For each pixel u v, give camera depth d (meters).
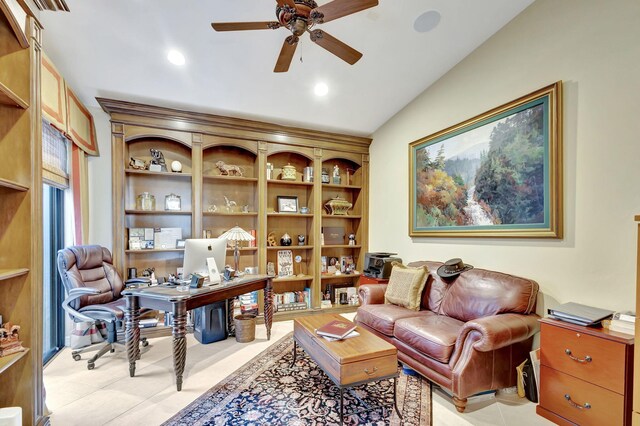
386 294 3.38
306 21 2.05
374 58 3.23
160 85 3.33
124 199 3.55
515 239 2.79
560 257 2.45
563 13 2.45
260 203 4.27
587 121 2.29
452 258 3.46
